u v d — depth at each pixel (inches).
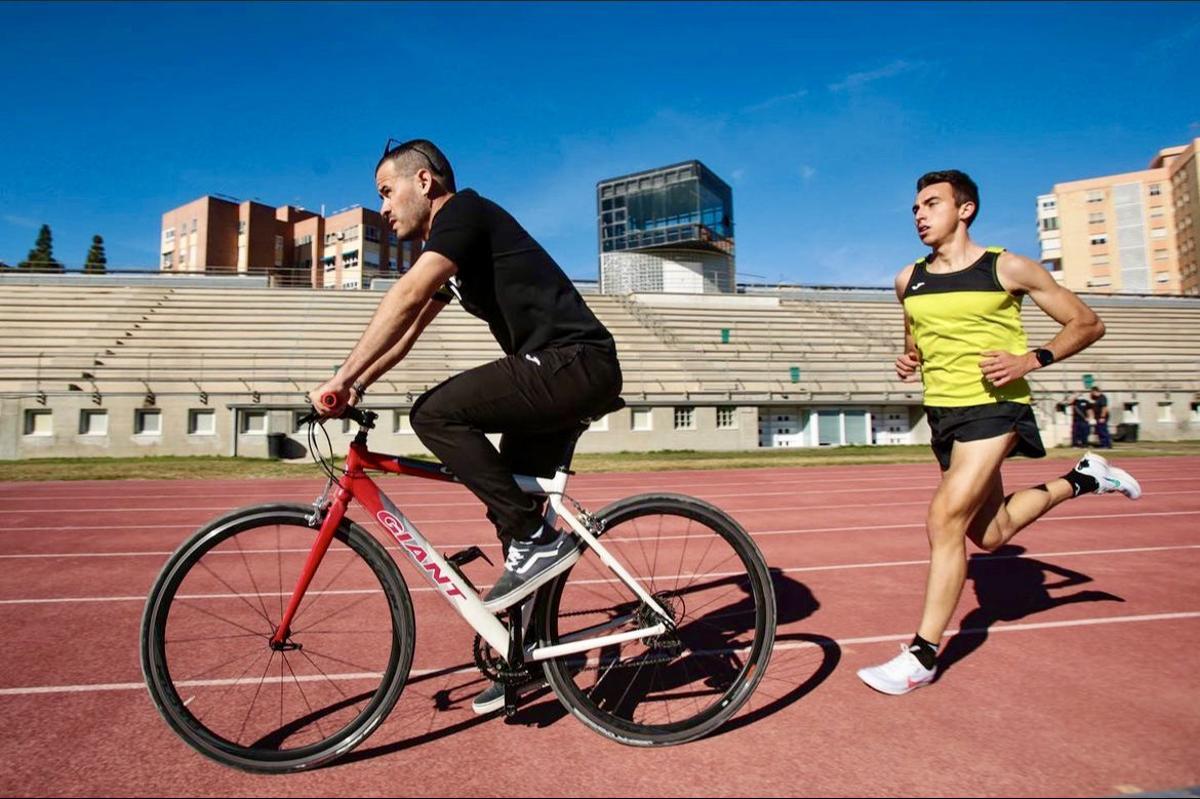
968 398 115.3
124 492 460.4
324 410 87.0
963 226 122.3
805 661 126.5
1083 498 365.4
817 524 300.8
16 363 930.7
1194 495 381.1
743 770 88.1
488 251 93.5
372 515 95.8
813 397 1067.9
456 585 95.3
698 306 1386.6
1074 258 3014.3
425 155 103.1
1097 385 1175.0
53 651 137.8
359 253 2596.0
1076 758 90.1
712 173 1695.4
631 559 120.7
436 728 101.5
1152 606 161.2
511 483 93.5
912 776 86.1
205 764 91.3
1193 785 83.2
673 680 116.3
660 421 981.8
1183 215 2783.0
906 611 159.6
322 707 108.2
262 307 1138.7
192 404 887.1
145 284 1223.5
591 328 95.1
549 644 96.7
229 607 164.7
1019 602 165.5
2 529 305.9
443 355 1037.8
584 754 93.1
